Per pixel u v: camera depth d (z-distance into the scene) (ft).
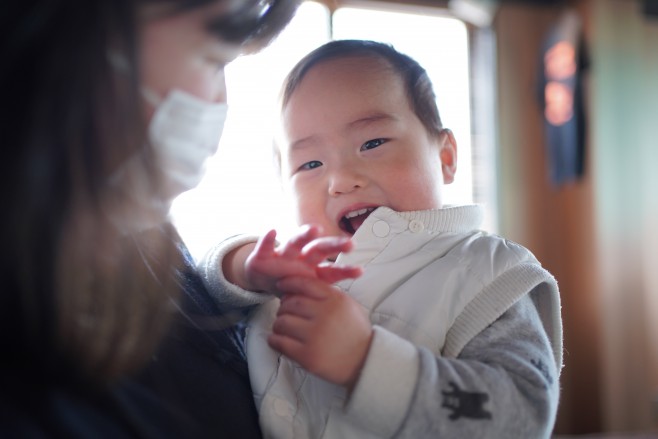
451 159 2.99
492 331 2.13
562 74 9.85
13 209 1.23
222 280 2.34
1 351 1.32
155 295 1.53
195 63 1.60
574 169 9.77
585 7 10.02
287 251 2.01
